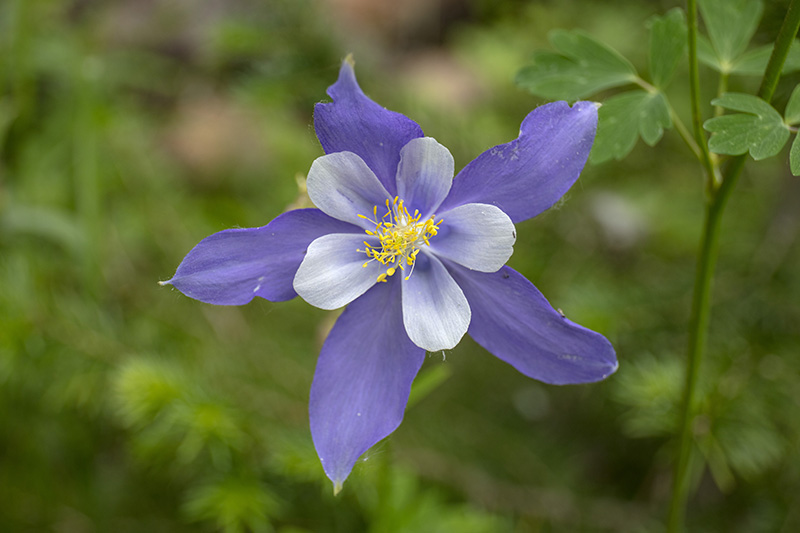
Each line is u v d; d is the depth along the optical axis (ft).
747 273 1.32
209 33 1.54
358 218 0.99
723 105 0.99
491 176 0.97
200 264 0.97
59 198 1.44
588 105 0.96
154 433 1.21
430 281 1.00
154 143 1.67
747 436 1.22
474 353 1.38
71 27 1.79
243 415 1.23
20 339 1.23
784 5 1.19
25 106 1.47
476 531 1.21
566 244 1.38
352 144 0.97
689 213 1.37
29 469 1.32
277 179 1.49
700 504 1.32
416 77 1.76
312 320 1.38
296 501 1.26
